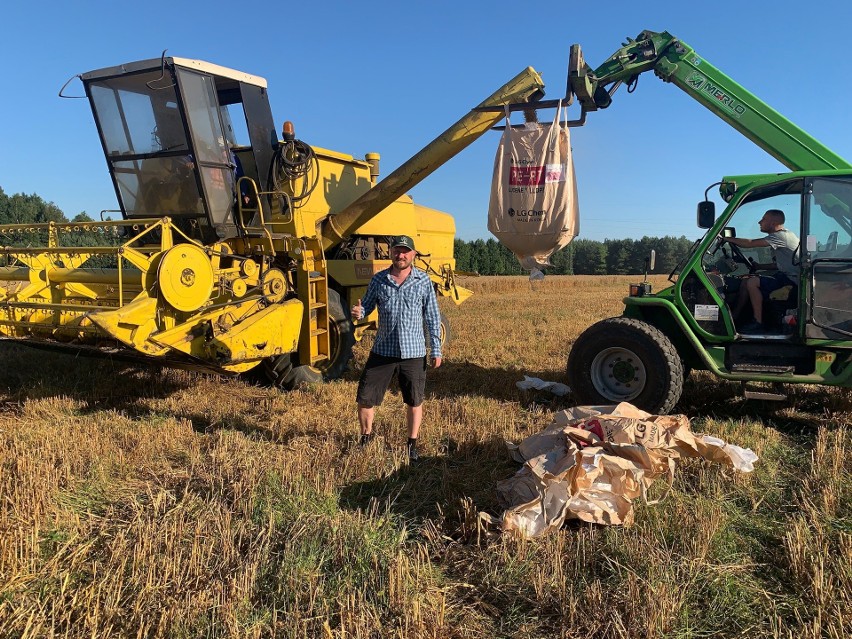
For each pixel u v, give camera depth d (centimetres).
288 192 647
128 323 439
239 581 259
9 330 562
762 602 256
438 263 961
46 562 275
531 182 532
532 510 312
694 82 560
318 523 313
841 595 249
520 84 582
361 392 428
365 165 785
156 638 228
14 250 529
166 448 436
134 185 602
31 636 224
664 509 325
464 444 447
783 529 314
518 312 1557
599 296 2370
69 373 668
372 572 270
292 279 614
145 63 536
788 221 497
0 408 541
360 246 782
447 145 601
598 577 275
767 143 535
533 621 249
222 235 587
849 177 462
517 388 652
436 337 432
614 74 579
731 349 507
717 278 513
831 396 571
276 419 509
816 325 471
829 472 376
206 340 497
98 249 464
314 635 235
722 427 482
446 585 272
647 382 511
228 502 346
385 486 377
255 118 621
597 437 364
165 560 268
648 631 230
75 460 394
